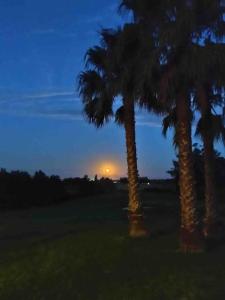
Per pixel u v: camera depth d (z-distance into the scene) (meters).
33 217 41.19
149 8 19.97
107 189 70.88
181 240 20.02
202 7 19.02
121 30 22.55
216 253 19.36
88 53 25.05
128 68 21.66
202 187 58.25
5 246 23.28
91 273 16.31
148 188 72.19
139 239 23.81
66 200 60.59
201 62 18.73
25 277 16.20
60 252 20.61
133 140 25.64
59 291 14.12
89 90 25.50
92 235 25.73
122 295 13.32
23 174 54.38
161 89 19.61
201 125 23.80
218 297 12.74
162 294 13.23
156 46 19.58
